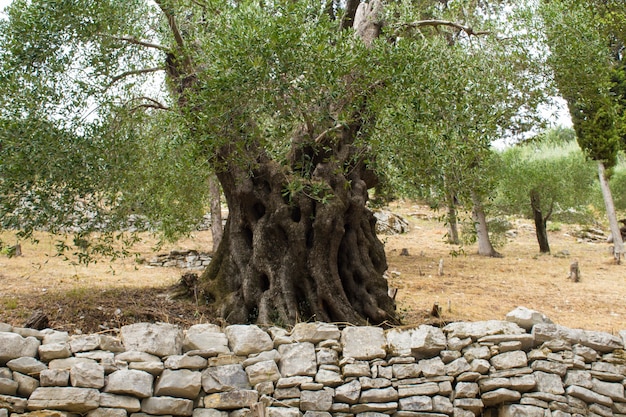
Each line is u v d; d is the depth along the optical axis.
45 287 10.61
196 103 6.67
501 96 7.66
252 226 8.09
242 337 5.57
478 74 7.52
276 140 6.60
